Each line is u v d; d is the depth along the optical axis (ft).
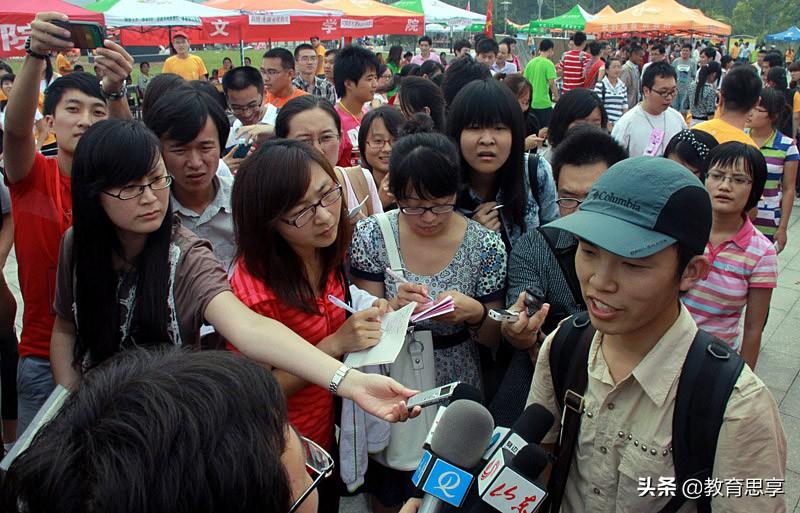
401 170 6.81
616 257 3.87
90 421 2.43
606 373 4.47
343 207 6.64
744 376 4.05
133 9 24.88
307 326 6.44
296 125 9.61
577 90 12.23
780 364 13.58
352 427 6.72
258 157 5.98
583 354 4.74
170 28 33.24
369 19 40.34
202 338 6.57
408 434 7.02
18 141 7.80
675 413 4.12
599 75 34.42
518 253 7.54
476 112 8.24
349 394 5.16
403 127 10.85
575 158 7.59
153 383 2.49
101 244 5.98
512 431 4.34
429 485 4.03
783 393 12.46
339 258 6.73
